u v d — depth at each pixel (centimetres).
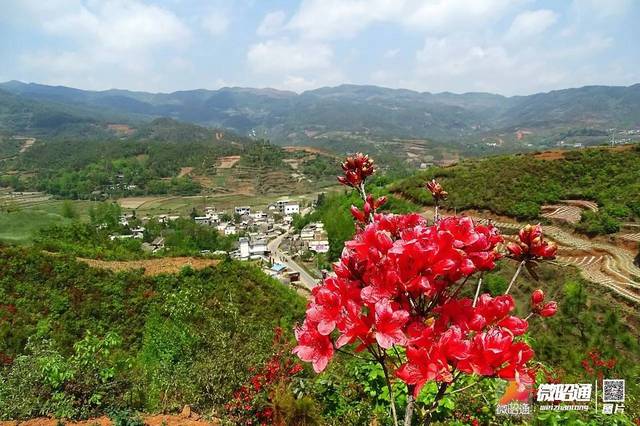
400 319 180
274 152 18500
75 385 763
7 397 735
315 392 637
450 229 206
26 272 2289
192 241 7956
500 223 4109
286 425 618
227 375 809
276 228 10844
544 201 4288
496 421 442
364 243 204
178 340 997
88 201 12712
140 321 2144
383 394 452
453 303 200
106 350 819
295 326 220
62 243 3009
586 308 2100
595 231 3341
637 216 3425
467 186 5034
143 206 12544
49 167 16300
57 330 1959
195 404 809
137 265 2633
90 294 2236
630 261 2825
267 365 813
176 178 15188
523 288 2514
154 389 846
